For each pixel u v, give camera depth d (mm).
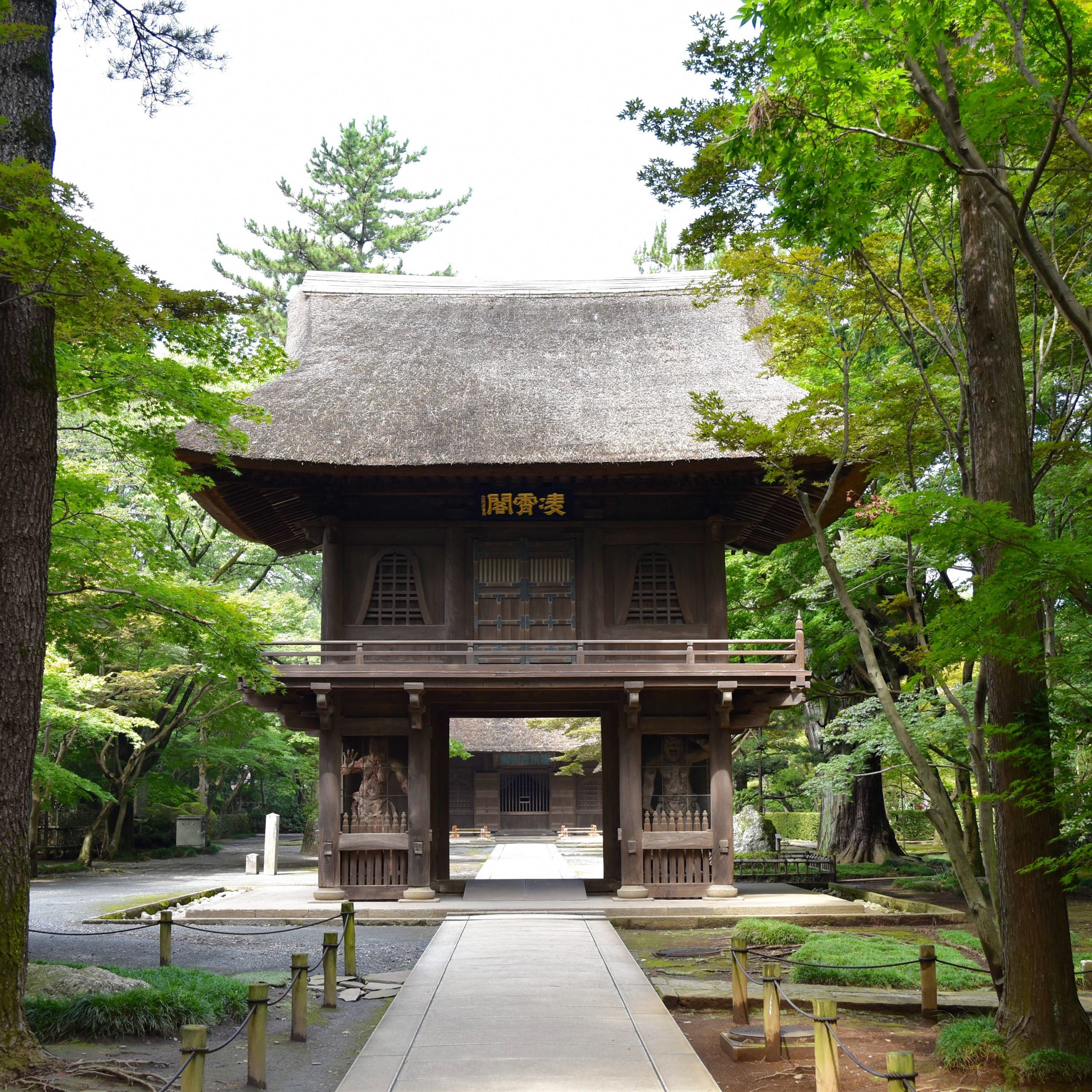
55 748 37312
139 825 45750
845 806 34094
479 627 22875
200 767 45812
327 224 58438
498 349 25688
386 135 59375
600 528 23203
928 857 36312
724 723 22031
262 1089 9570
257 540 26531
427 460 20984
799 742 48000
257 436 21297
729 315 26625
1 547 10281
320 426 21906
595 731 41656
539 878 26969
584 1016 11641
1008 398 10555
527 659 22531
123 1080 9391
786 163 10391
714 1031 11859
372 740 22484
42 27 10016
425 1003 12320
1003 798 9375
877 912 20281
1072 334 14430
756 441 14305
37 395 10664
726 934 19000
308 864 37406
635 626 22891
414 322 26969
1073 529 14695
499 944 16672
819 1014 8742
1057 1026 9555
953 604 9906
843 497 22297
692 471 21266
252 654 17281
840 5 8930
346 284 28375
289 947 17578
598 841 51312
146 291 11055
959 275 13516
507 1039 10680
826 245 12055
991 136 9617
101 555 16781
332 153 59000
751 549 28016
